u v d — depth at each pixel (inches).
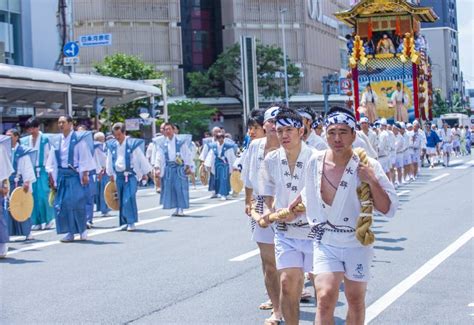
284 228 276.4
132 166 671.8
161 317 340.5
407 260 471.5
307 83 3147.1
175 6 2970.0
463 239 550.9
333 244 238.1
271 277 319.0
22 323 336.5
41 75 1123.3
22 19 1665.8
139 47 2901.1
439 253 494.0
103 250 557.3
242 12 3083.2
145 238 618.5
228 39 3102.9
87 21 2824.8
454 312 336.8
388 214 237.1
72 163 603.8
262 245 318.0
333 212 237.3
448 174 1282.0
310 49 3193.9
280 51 2837.1
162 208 869.8
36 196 711.7
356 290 240.4
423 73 1578.5
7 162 530.9
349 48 1530.5
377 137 900.0
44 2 1706.4
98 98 1373.0
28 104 1323.8
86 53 2802.7
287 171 278.8
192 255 519.2
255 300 372.2
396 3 1465.3
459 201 822.5
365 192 233.5
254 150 313.7
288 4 3127.5
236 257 504.7
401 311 341.1
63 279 442.0
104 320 337.1
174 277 437.4
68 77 1195.3
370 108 1496.1
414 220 669.9
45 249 572.1
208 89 2955.2
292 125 275.6
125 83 1379.2
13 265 498.9
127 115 1926.7
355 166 236.1
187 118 2608.3
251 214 306.8
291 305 275.9
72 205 604.4
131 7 2881.4
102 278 441.4
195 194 1108.5
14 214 608.1
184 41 3105.3
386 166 928.3
